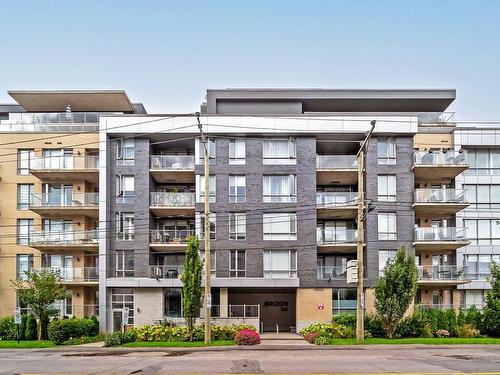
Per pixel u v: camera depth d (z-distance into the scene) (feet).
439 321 110.93
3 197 140.05
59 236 137.18
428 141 143.13
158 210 133.59
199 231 129.39
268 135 131.75
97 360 71.51
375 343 93.04
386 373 54.75
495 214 145.48
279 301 143.23
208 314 95.45
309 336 104.58
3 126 142.00
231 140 131.95
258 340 96.02
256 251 128.98
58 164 135.03
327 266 135.44
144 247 130.52
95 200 135.13
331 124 130.82
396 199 131.23
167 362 67.15
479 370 57.00
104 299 128.06
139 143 132.87
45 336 116.47
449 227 133.59
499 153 147.13
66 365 65.62
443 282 128.88
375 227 130.11
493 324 108.58
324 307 127.65
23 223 140.15
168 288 131.13
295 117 130.72
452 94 145.89
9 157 140.87
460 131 143.74
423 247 134.21
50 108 150.41
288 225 129.59
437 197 131.03
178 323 125.39
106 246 130.11
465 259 143.64
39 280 115.03
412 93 145.69
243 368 59.72
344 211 131.95
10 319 119.03
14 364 67.56
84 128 140.67
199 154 131.54
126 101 145.79
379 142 132.98
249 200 130.11
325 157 132.46
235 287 129.18
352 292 129.39
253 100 143.23
